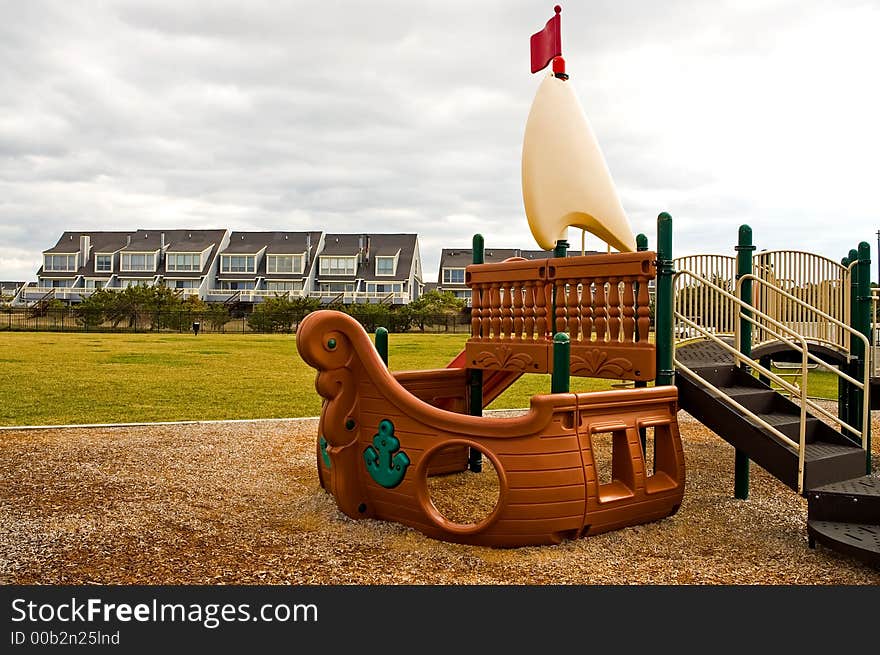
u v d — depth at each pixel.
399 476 5.30
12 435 9.23
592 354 6.08
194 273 72.50
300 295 72.25
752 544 5.14
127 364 21.91
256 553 4.83
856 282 8.24
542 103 7.01
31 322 57.16
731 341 8.70
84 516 5.66
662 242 5.80
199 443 8.91
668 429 5.72
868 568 4.62
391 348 32.97
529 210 6.71
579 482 4.89
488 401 7.98
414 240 78.12
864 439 5.78
